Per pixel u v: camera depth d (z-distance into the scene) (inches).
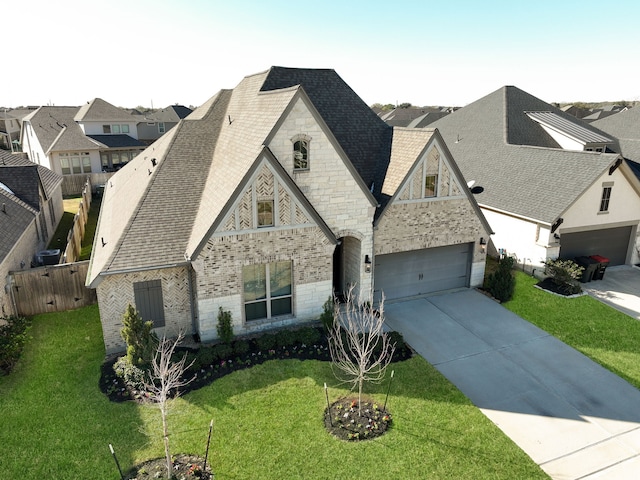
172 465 395.9
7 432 437.7
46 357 569.3
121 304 576.1
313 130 609.3
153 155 885.2
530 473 398.3
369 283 717.3
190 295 612.1
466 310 727.7
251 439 430.0
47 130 2032.5
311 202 639.8
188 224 628.4
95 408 471.8
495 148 1101.1
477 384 530.6
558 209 816.3
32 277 666.2
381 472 394.9
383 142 803.4
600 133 1234.0
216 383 514.6
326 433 439.5
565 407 491.8
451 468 401.1
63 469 394.0
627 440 443.5
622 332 661.3
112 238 650.2
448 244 768.9
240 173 580.7
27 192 909.8
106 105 2183.8
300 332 607.5
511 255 921.5
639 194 903.1
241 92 830.5
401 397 499.8
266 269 622.5
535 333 655.8
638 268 945.5
